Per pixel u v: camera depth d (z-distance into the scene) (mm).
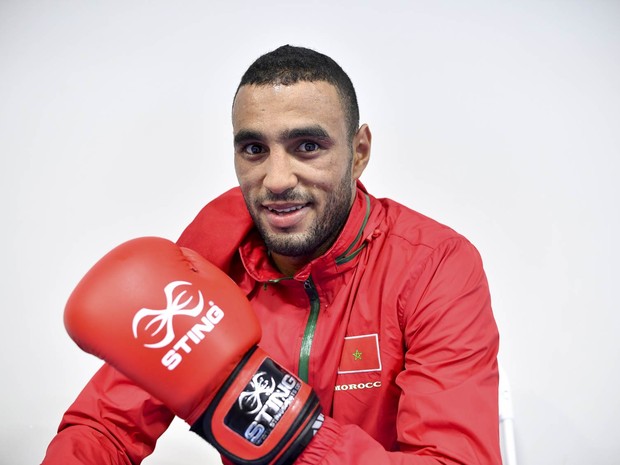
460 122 1991
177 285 867
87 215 2014
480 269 1067
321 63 984
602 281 1866
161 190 2020
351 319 1088
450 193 1967
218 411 839
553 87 1979
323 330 1089
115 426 1070
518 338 1846
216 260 1158
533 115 1974
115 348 835
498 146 1973
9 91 2059
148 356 831
